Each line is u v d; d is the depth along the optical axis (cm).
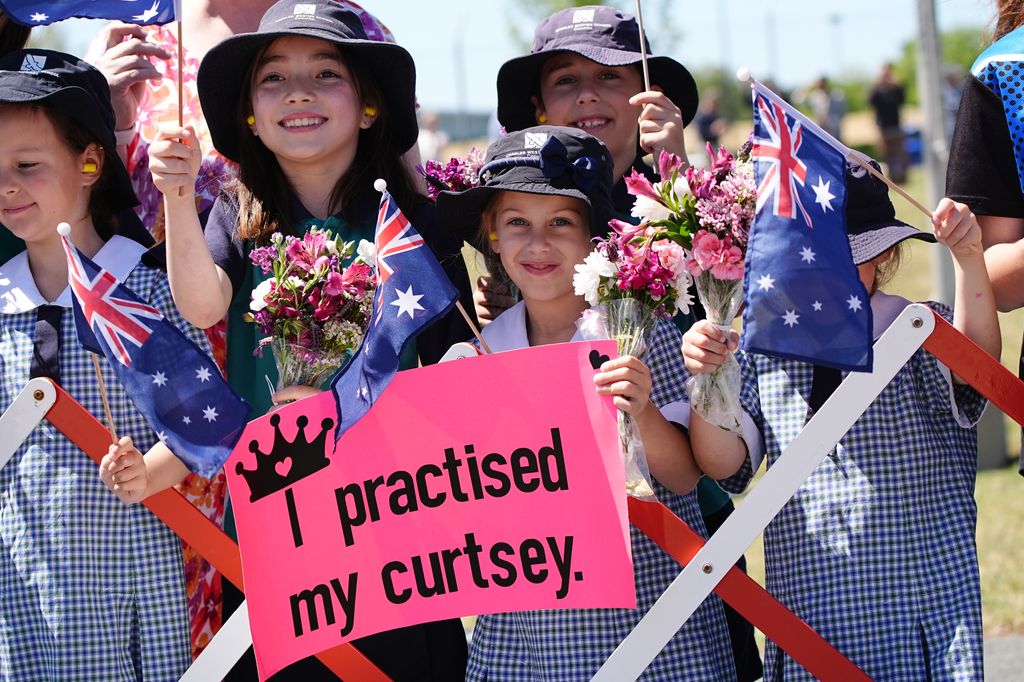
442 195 713
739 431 639
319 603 644
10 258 768
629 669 611
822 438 593
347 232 745
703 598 605
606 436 622
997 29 685
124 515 683
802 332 572
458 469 634
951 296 1975
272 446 650
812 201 579
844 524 631
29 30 843
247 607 646
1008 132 648
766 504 599
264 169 756
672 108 806
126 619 681
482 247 759
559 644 648
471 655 673
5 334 711
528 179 681
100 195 750
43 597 678
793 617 605
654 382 681
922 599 621
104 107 732
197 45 838
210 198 806
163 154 641
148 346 638
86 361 700
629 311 630
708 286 625
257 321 670
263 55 744
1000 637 1020
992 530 1280
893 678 620
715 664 657
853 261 587
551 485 627
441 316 621
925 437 634
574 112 851
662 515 619
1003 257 653
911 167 4875
